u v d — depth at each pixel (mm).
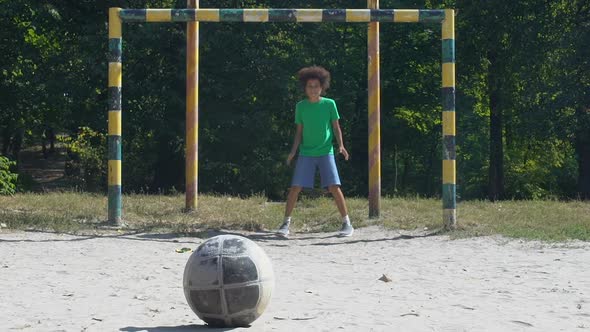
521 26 97688
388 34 111812
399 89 117750
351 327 20312
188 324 20812
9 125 105500
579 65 92562
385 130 116812
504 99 106188
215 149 97125
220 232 40844
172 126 91938
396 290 26047
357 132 115375
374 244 37531
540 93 97750
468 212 46312
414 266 31172
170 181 95625
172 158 95375
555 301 24062
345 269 30609
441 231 40469
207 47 92000
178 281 27703
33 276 28344
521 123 100688
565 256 33219
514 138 121438
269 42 96688
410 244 37312
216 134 95000
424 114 122562
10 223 40500
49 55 94375
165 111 92562
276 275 29188
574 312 22375
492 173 110000
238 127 94250
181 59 89500
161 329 20203
